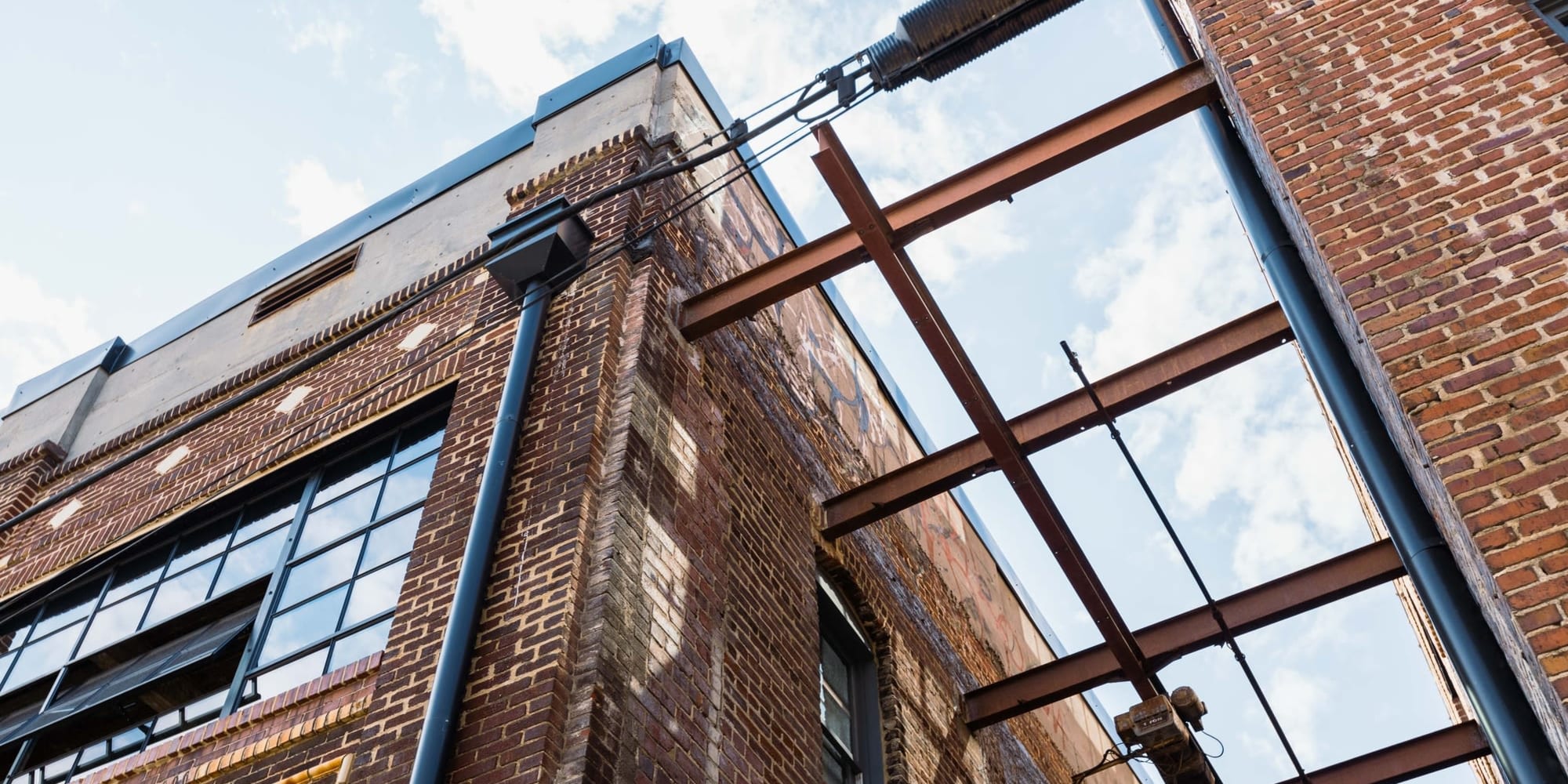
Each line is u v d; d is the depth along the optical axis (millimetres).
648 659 7754
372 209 14516
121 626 10648
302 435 11109
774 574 10203
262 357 13234
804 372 13352
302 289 14039
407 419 10625
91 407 14781
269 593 9719
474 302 11188
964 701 13375
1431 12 6836
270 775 7652
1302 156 6512
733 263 12477
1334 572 11062
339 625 8883
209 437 12188
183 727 8922
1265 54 7148
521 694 7016
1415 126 6352
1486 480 5043
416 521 9383
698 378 10375
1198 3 7789
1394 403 5719
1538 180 5836
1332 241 6082
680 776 7527
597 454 8531
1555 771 5043
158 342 15164
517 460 8719
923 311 9891
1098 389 10758
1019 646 17453
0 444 15109
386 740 7258
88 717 9531
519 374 9305
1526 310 5438
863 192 9352
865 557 12492
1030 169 9148
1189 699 12289
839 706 11164
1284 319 10172
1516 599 4719
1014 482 10953
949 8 7285
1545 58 6281
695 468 9586
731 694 8633
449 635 7441
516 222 10375
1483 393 5281
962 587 15820
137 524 11500
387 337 11742
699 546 9094
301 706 8047
